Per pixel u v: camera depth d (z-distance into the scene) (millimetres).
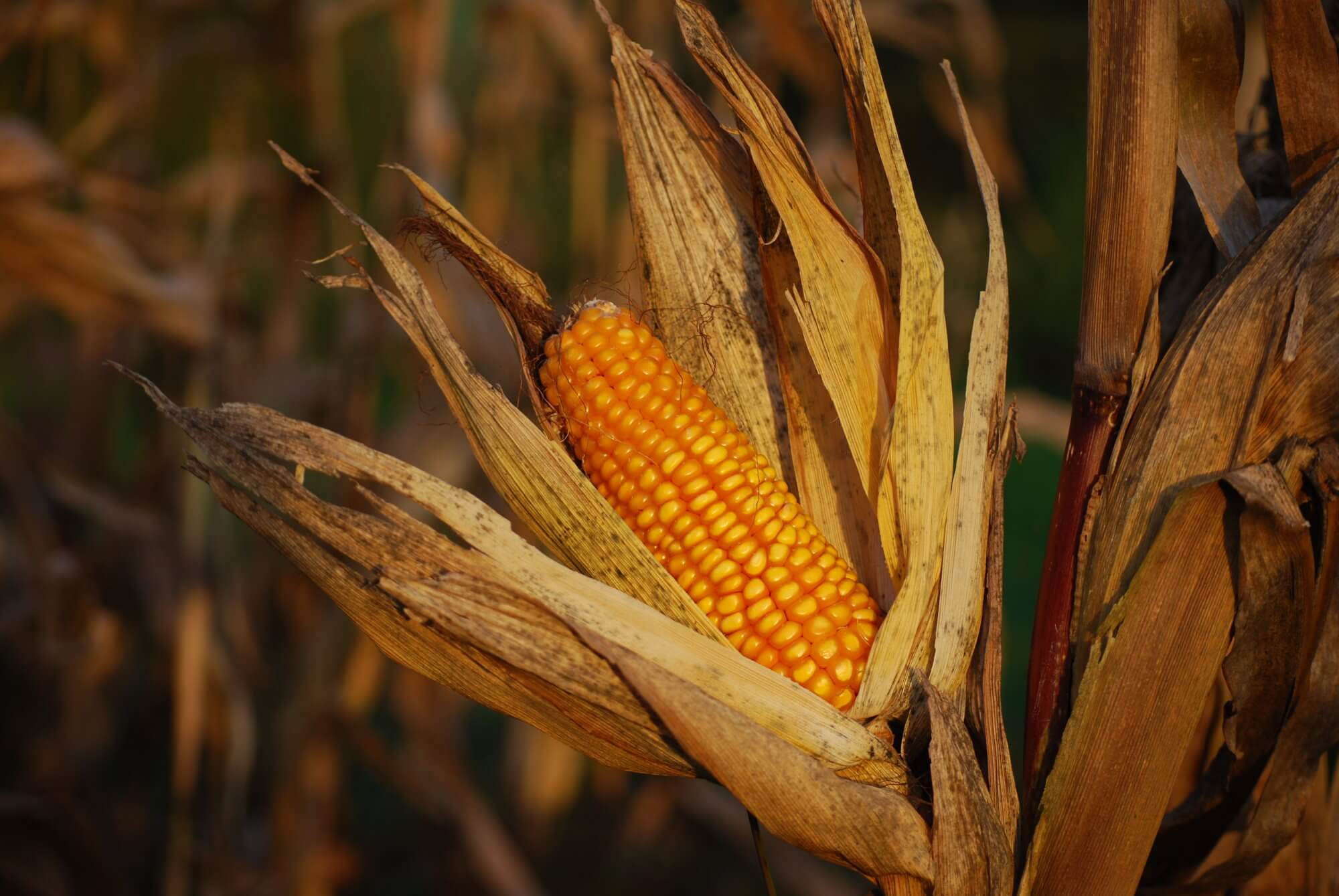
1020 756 1561
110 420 1644
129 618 1510
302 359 1551
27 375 2004
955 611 738
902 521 742
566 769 1522
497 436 748
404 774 1354
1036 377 3527
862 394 768
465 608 723
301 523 738
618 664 712
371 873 1592
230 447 742
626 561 740
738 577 740
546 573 733
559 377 751
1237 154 770
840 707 737
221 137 1521
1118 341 739
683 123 800
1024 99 3629
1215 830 784
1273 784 758
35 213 1215
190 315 1301
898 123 3500
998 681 740
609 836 1627
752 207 800
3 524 1441
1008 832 735
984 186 751
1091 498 743
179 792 1239
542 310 772
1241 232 762
